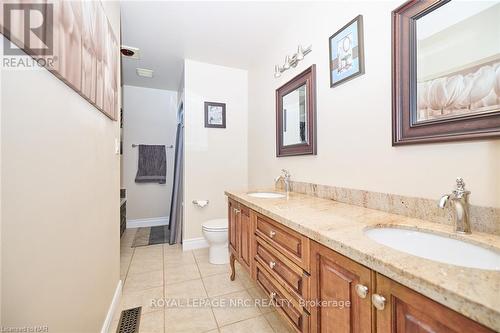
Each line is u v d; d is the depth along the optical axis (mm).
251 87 2891
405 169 1059
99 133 1221
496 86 757
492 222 770
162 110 3863
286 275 1097
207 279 1996
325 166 1589
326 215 1095
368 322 655
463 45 843
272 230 1241
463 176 848
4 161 567
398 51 1062
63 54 768
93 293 1116
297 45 1901
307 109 1744
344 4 1406
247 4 1772
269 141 2420
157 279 1995
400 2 1071
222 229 2268
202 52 2543
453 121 864
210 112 2840
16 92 603
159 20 1962
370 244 709
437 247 832
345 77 1380
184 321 1449
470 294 435
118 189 1697
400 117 1061
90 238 1081
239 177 2994
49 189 743
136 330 1368
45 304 718
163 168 3836
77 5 876
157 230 3533
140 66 2900
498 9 754
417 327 529
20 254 617
